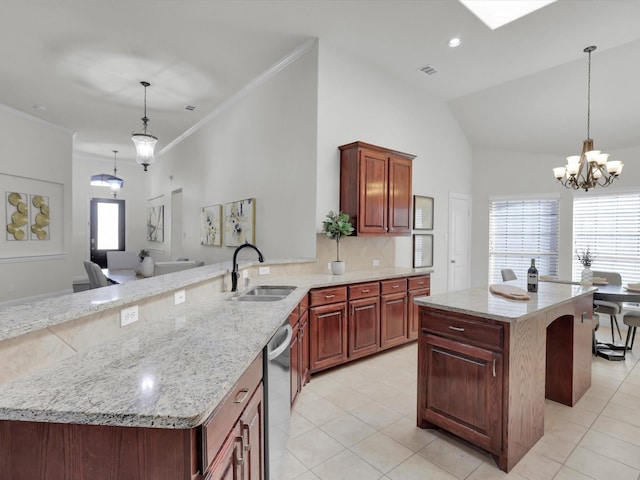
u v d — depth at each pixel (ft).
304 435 7.40
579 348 9.03
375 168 12.56
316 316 10.02
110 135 22.85
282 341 5.90
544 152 17.67
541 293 8.74
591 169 12.06
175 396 3.13
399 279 12.54
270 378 5.32
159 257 27.96
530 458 6.70
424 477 6.17
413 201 16.24
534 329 7.04
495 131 18.15
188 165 22.59
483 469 6.39
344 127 12.96
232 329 5.32
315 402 8.82
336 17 10.74
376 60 13.53
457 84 15.67
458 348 7.00
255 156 15.57
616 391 9.59
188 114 19.21
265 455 5.11
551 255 17.72
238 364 3.92
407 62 13.69
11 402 2.98
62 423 2.94
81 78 14.67
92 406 2.93
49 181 20.06
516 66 13.85
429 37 11.88
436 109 17.37
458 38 11.90
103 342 4.66
